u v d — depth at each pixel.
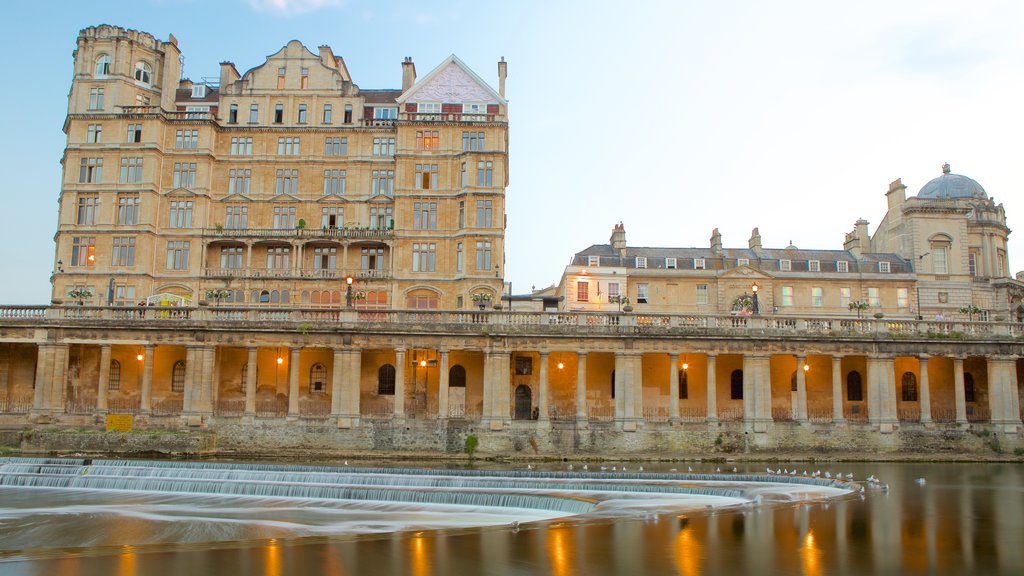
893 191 91.81
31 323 57.50
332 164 78.25
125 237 74.25
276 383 64.12
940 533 30.27
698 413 63.88
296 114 78.94
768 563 25.83
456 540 29.39
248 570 25.34
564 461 55.47
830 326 59.62
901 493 40.03
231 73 81.06
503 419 56.94
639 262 83.19
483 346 58.06
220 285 75.00
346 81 80.06
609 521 32.56
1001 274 92.50
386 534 30.70
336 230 75.81
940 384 65.62
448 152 76.75
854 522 32.22
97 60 77.38
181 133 77.12
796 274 82.88
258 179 77.81
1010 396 59.38
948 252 87.69
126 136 75.81
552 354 64.31
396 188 76.19
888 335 59.22
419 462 53.97
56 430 53.53
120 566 25.84
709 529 30.86
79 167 75.56
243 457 54.78
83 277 73.75
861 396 65.19
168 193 75.81
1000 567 25.45
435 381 63.69
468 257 74.25
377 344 57.75
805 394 60.19
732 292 81.75
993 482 44.75
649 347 58.53
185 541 29.80
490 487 41.34
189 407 56.84
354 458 55.59
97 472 44.22
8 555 27.50
